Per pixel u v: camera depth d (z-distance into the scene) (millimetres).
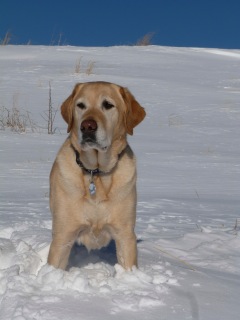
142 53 37031
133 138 16594
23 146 14867
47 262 5977
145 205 9562
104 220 5934
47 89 24312
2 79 26250
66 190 5879
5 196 9766
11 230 7461
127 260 5992
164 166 13109
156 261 6453
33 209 8852
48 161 13094
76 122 6023
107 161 5863
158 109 21328
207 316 4613
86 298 4848
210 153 14953
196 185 11359
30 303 4648
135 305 4738
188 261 6629
